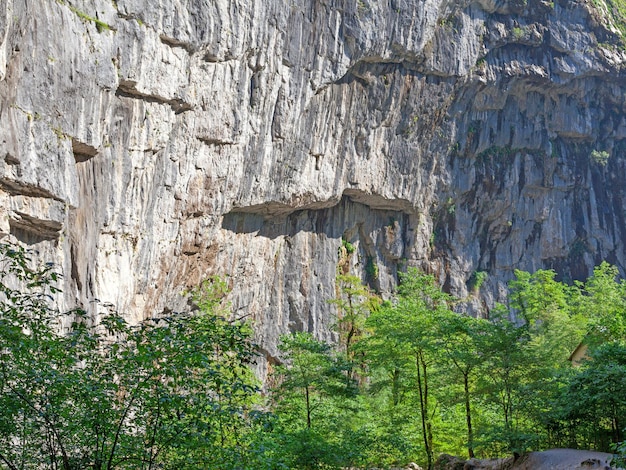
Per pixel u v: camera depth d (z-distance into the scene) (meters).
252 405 31.62
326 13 53.22
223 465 12.28
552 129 79.62
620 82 80.81
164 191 43.03
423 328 34.34
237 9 45.22
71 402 12.32
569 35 76.50
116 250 38.66
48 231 32.09
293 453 24.66
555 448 29.50
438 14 62.25
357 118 60.16
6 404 11.66
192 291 48.84
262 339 57.38
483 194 76.38
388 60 60.09
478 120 73.81
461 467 32.41
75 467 11.90
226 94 46.47
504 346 31.48
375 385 37.66
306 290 61.31
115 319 12.10
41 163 31.11
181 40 41.09
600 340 32.38
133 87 38.25
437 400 35.97
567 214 82.06
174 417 12.20
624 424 28.09
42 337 12.77
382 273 69.31
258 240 56.66
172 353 11.59
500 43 71.25
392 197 66.38
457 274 75.25
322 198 58.66
